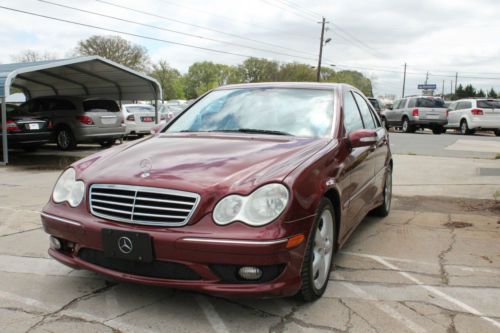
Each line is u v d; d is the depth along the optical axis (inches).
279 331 116.2
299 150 137.7
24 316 123.0
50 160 467.8
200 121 174.4
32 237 193.6
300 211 117.9
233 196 114.1
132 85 614.2
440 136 783.1
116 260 121.8
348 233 162.6
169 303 130.9
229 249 110.1
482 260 169.8
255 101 175.9
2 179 351.3
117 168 130.0
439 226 215.9
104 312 125.3
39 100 553.0
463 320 123.2
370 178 190.1
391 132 903.1
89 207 125.3
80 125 527.5
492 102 831.7
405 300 134.9
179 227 113.8
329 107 166.2
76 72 554.3
